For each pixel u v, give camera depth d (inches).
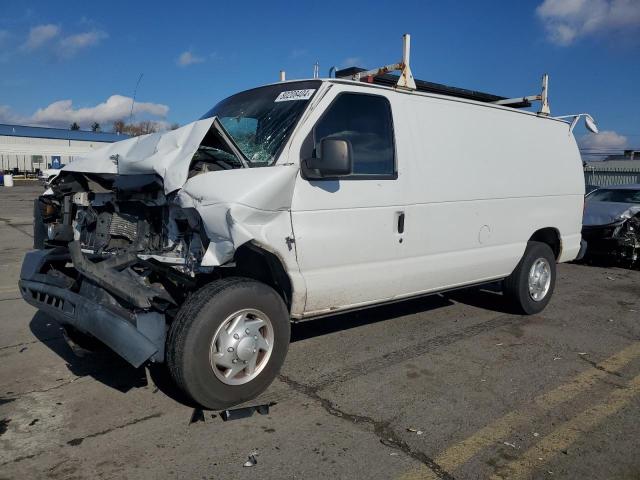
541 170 244.7
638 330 234.1
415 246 189.0
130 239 167.3
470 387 169.0
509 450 132.6
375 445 133.3
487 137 218.8
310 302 162.9
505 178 224.8
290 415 147.9
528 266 243.9
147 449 129.3
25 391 160.6
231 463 124.0
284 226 151.0
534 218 241.4
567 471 124.1
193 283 154.1
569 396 164.1
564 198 258.2
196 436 135.7
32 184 1738.4
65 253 176.6
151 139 161.3
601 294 307.3
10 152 2186.3
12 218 677.9
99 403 153.1
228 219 135.5
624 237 385.4
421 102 196.1
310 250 158.1
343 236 165.9
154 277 164.2
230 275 161.3
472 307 265.0
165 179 143.0
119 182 160.7
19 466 121.6
